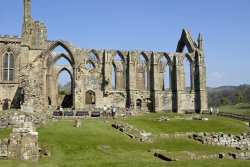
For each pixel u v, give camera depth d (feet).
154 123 187.62
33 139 96.68
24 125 100.37
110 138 136.26
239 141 153.69
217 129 182.91
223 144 150.51
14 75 263.08
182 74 311.27
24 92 214.28
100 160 99.76
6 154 94.68
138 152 115.65
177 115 241.96
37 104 216.33
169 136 156.35
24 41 235.40
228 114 266.16
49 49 262.88
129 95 288.10
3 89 260.21
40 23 252.42
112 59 290.35
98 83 275.59
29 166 88.17
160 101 299.79
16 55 265.34
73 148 114.52
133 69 293.64
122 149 119.34
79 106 265.34
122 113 232.94
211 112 279.08
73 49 270.46
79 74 269.64
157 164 93.81
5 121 146.20
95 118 199.62
